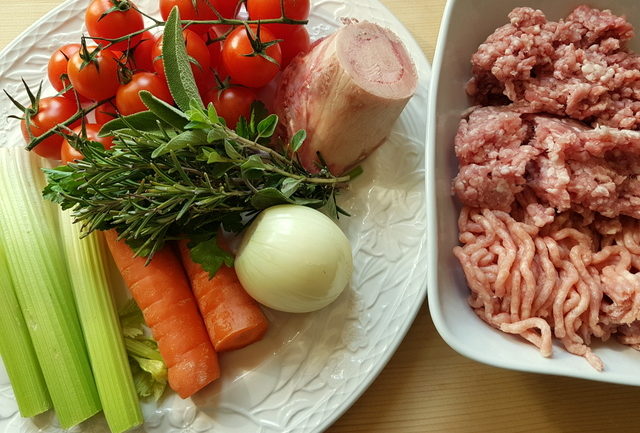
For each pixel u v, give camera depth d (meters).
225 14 0.30
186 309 0.28
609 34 0.26
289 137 0.30
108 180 0.25
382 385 0.28
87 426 0.27
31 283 0.28
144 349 0.28
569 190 0.24
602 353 0.25
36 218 0.29
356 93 0.27
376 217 0.30
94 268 0.28
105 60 0.28
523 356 0.23
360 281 0.29
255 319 0.27
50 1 0.35
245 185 0.26
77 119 0.28
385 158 0.31
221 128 0.23
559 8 0.28
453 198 0.27
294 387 0.27
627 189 0.25
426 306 0.30
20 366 0.27
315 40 0.33
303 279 0.25
